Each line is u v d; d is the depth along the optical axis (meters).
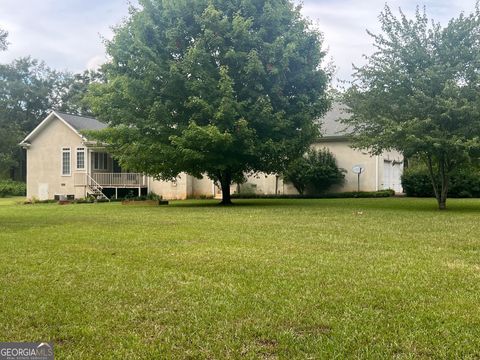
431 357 3.04
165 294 4.52
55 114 30.80
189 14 18.58
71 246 7.55
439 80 14.82
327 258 6.29
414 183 25.23
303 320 3.73
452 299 4.27
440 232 9.07
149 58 18.25
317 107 18.94
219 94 17.55
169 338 3.41
